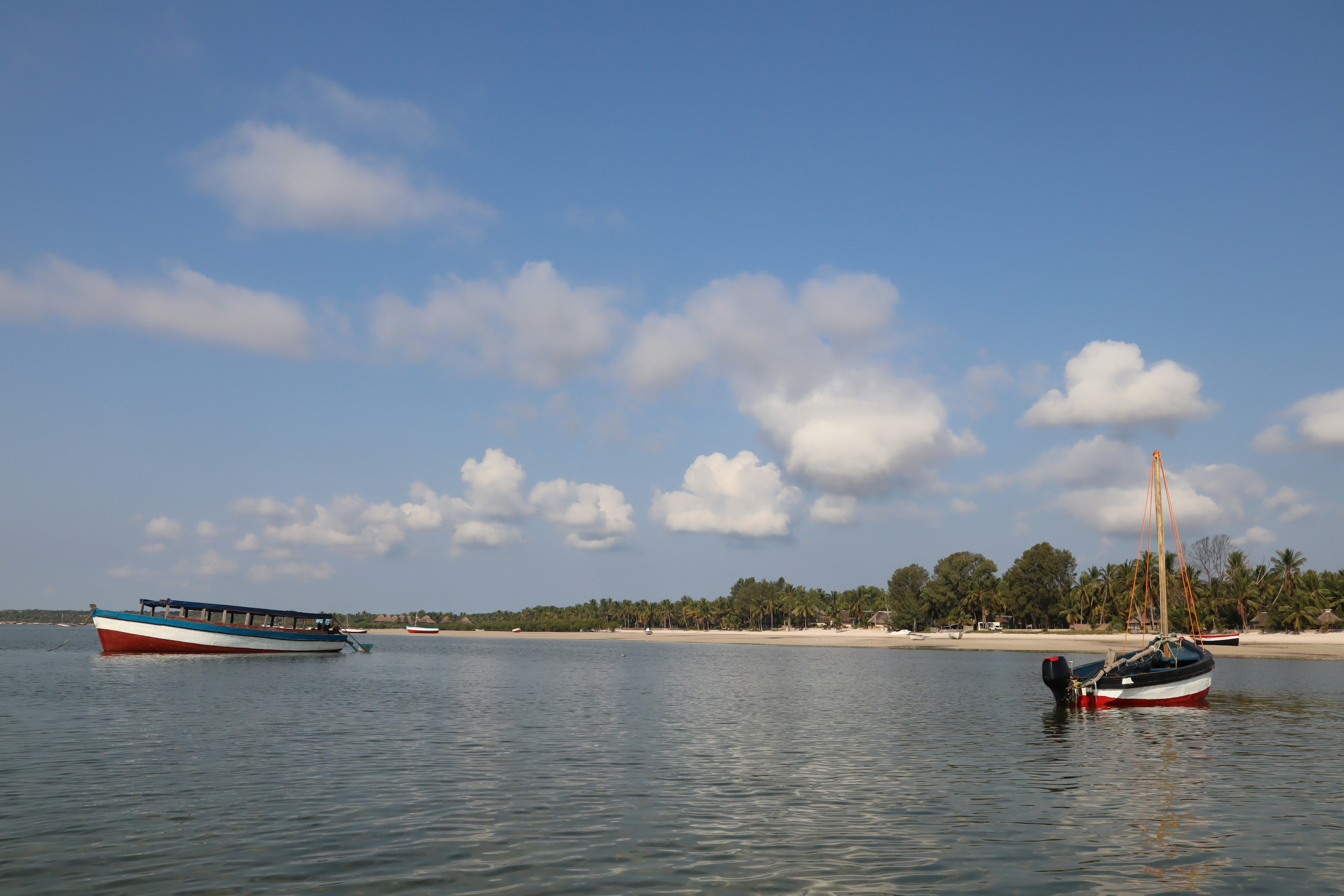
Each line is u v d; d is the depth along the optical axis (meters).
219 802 20.80
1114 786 23.67
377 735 32.78
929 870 15.67
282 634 94.50
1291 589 151.75
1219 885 15.05
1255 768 26.61
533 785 23.19
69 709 40.56
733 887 14.62
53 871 15.17
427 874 15.12
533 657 113.12
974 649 135.62
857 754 29.22
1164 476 48.41
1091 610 173.25
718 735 33.88
